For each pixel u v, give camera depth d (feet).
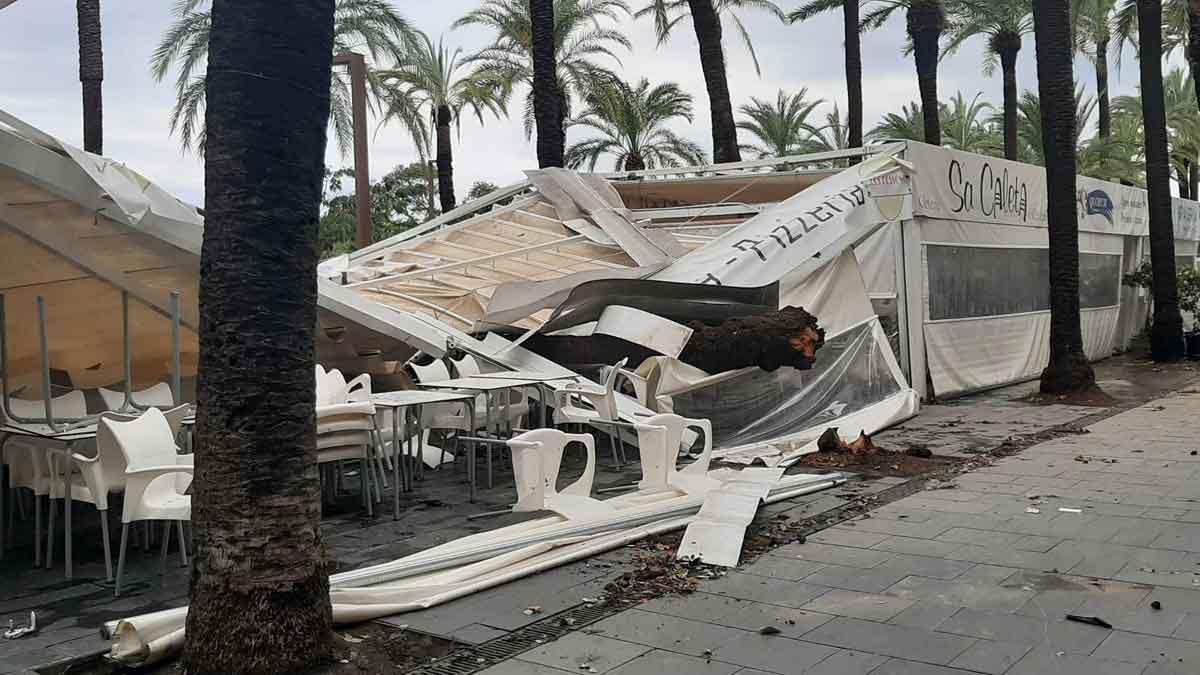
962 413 42.65
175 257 25.66
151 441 18.30
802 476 27.58
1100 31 104.17
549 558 19.83
